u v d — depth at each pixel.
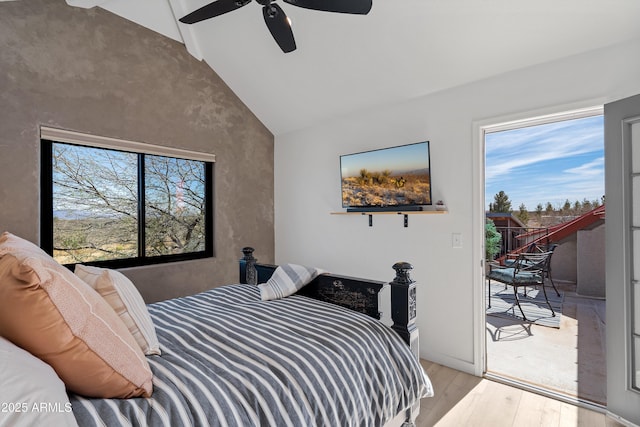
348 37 2.56
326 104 3.29
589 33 1.96
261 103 3.60
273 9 1.76
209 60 3.24
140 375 0.88
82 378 0.79
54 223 2.42
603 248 4.21
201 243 3.35
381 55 2.60
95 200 2.63
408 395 1.40
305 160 3.72
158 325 1.46
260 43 2.86
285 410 0.98
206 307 1.75
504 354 2.79
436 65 2.50
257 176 3.81
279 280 2.02
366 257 3.19
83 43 2.45
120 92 2.65
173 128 3.00
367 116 3.16
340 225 3.40
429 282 2.76
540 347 2.92
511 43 2.17
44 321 0.73
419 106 2.80
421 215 2.81
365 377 1.26
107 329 0.84
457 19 2.16
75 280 0.86
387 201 2.93
